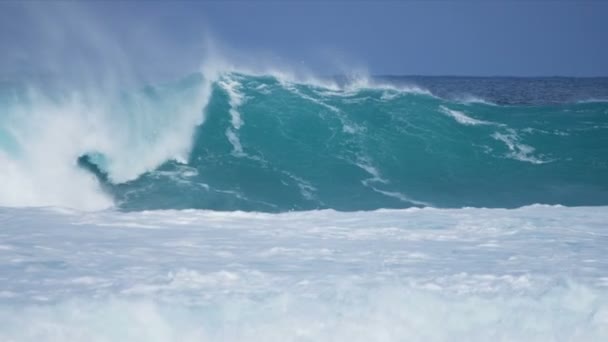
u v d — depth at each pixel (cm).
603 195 1407
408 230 846
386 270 632
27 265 629
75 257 664
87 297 524
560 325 489
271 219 915
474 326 490
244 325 484
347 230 843
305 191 1374
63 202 1262
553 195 1405
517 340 477
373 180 1455
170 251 705
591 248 743
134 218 890
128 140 1430
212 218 907
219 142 1522
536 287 559
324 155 1527
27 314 484
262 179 1418
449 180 1477
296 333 479
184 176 1409
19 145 1308
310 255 698
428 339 477
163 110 1509
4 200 1227
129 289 551
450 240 786
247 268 634
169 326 480
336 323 489
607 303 514
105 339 464
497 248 743
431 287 563
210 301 522
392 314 500
